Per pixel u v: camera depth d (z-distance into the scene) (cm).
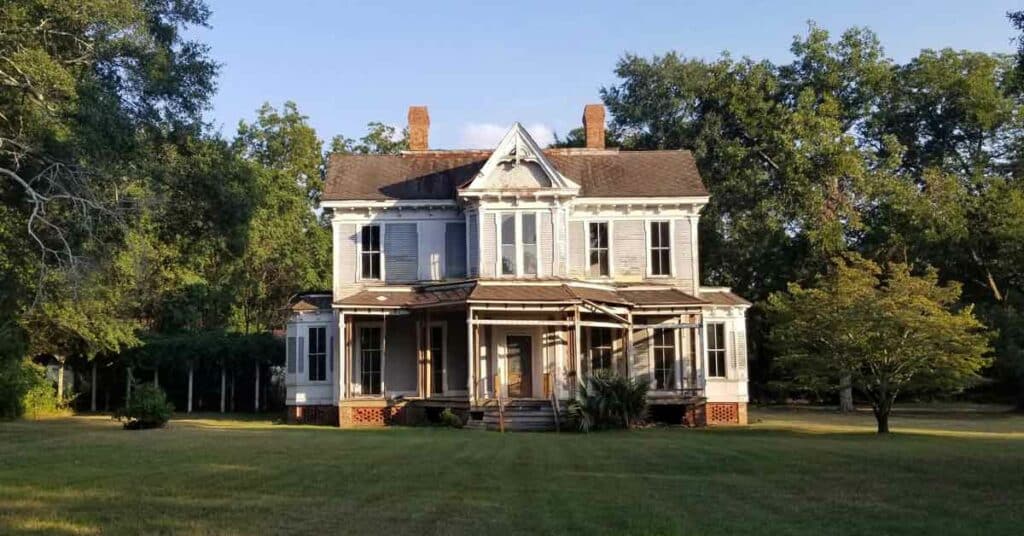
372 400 3159
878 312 2536
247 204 2489
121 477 1288
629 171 3444
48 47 2017
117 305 3659
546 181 3141
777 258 4753
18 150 2028
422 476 1326
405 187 3375
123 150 2083
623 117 5169
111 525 884
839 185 4559
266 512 976
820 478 1339
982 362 2559
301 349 3350
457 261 3297
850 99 4856
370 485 1216
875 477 1350
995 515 995
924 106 4903
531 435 2439
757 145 4772
